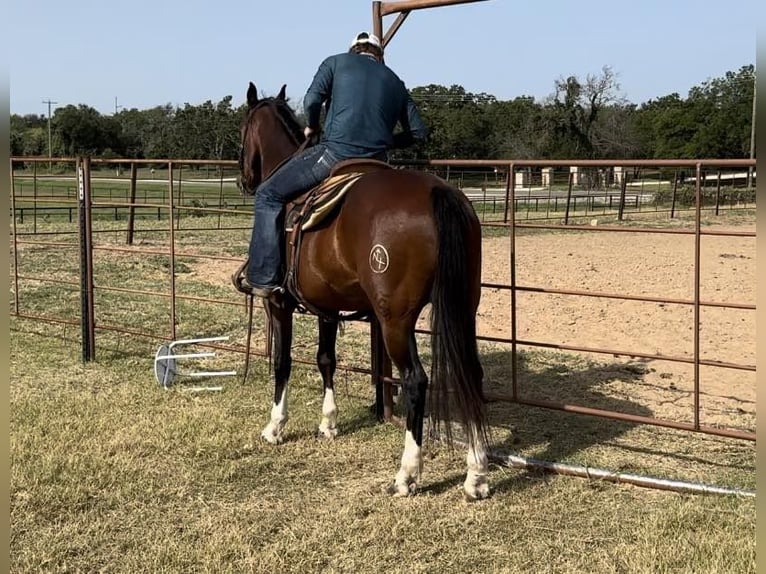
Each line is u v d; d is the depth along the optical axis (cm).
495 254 1550
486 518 382
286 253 448
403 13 528
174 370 620
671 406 561
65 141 5438
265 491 418
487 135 5481
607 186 3316
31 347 737
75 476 427
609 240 1906
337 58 452
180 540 360
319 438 502
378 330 531
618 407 561
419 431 405
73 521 378
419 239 368
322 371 508
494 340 495
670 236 1970
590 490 416
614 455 469
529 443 493
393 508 393
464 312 363
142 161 669
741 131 4938
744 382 625
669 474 437
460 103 6241
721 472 440
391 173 399
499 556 346
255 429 511
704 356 704
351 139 440
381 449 482
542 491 415
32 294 997
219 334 794
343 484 429
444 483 427
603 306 947
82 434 493
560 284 1112
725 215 2570
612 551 348
